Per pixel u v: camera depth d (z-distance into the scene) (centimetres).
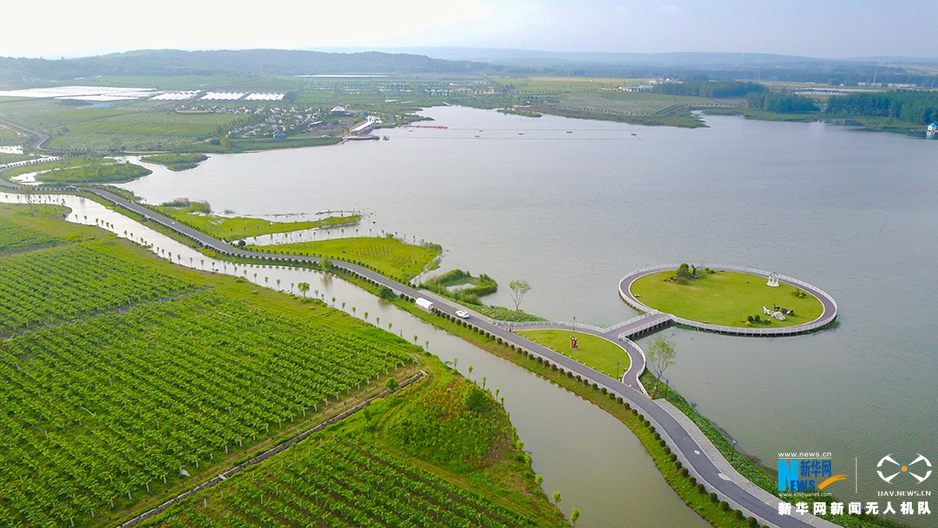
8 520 10112
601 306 19225
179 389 13912
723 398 14238
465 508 10550
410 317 18412
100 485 10956
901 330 17700
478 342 16738
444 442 12262
